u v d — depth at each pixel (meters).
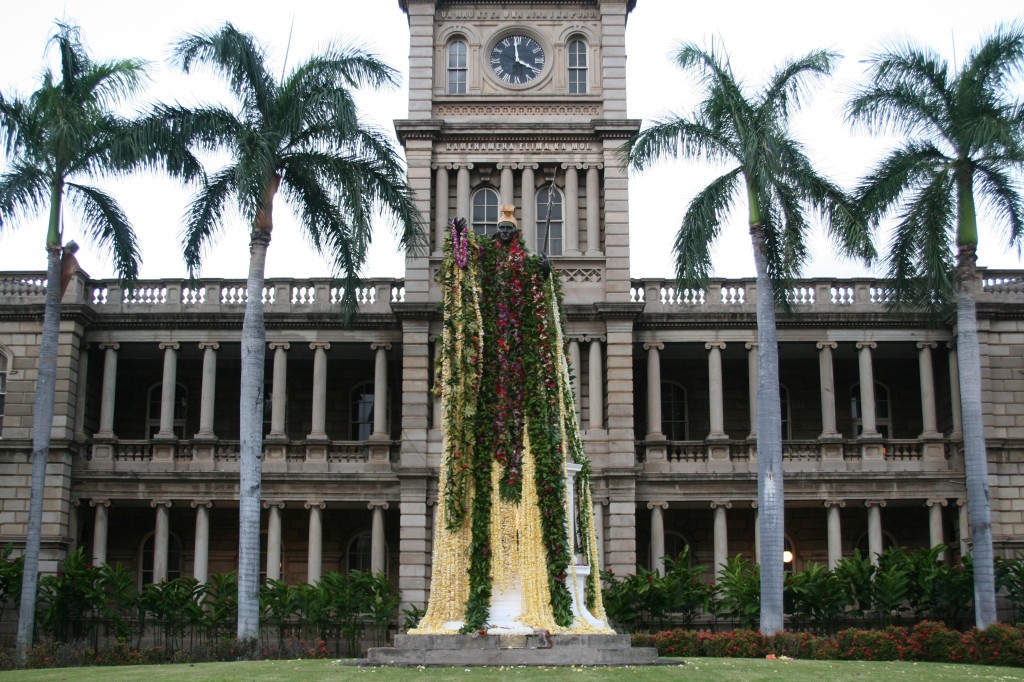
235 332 45.16
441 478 23.03
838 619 39.69
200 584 38.47
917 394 48.31
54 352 35.00
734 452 44.47
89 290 45.44
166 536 43.78
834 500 43.62
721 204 33.66
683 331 45.03
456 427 22.86
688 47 34.03
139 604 37.41
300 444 44.41
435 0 46.56
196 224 33.94
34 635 37.09
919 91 33.81
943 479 43.62
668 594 38.19
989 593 31.95
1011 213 34.44
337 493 43.84
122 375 48.34
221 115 33.81
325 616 37.62
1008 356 44.50
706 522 46.62
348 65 34.56
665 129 33.88
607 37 46.34
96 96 34.97
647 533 46.84
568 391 23.94
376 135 35.25
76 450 43.81
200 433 44.53
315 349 45.09
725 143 33.75
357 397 48.56
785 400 48.41
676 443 44.25
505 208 24.08
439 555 22.69
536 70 46.25
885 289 44.53
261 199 32.38
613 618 38.44
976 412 32.91
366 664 21.42
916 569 38.69
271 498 43.78
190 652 31.50
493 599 22.39
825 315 44.78
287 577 46.28
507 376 23.08
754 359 44.91
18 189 34.50
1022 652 27.38
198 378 48.41
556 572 22.45
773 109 33.66
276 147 33.00
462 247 23.34
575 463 23.66
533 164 45.12
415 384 43.03
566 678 18.95
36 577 33.62
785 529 46.69
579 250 44.69
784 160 33.22
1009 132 32.50
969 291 33.59
